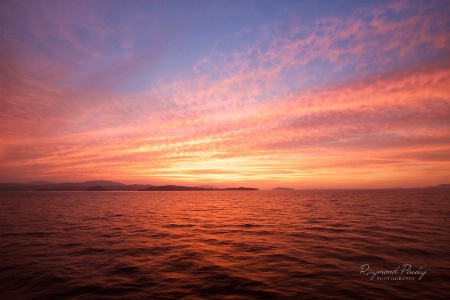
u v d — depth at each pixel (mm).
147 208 48219
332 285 9547
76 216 33875
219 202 69062
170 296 8953
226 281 10227
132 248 15766
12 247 16156
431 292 8758
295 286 9555
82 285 10039
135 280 10508
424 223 23250
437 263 11703
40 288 9820
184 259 13344
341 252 13875
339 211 35781
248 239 17938
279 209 42188
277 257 13328
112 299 8820
